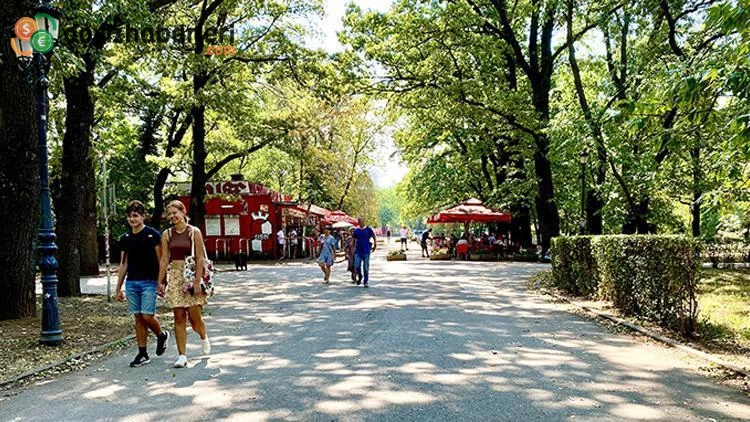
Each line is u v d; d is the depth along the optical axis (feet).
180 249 25.43
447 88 84.48
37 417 18.57
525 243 118.21
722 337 28.71
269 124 95.66
